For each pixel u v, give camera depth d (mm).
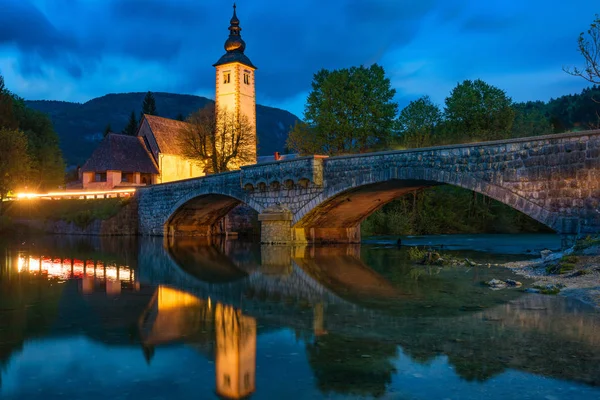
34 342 11828
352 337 12156
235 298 18016
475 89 73312
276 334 12492
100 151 87188
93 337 12297
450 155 30531
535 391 8555
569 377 9211
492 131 71375
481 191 28750
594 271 20266
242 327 13336
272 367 9898
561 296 17500
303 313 15133
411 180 34406
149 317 14625
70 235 69188
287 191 43719
